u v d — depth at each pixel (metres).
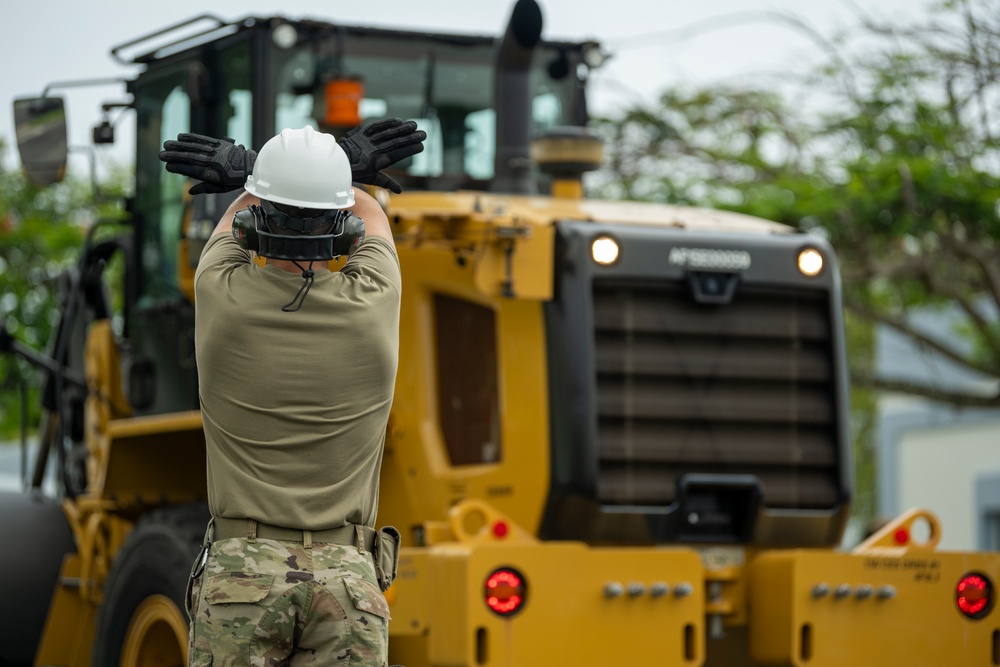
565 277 14.18
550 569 13.17
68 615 17.34
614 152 30.44
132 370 17.02
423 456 14.73
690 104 29.91
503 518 13.81
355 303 8.62
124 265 17.58
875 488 46.97
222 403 8.55
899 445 44.41
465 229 14.22
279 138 8.79
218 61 16.47
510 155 16.38
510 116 16.36
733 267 14.67
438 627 13.12
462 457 14.69
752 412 14.73
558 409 14.09
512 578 13.07
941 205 26.19
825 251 15.08
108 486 16.30
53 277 19.81
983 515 41.22
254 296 8.55
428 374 14.79
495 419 14.48
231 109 16.23
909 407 43.88
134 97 17.56
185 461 16.14
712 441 14.58
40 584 17.56
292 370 8.48
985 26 25.61
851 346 44.47
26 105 16.72
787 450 14.84
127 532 17.02
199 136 9.14
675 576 13.62
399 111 16.81
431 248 14.76
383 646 8.45
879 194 26.25
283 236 8.54
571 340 14.09
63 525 17.94
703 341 14.65
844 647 13.99
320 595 8.33
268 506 8.44
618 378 14.34
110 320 18.14
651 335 14.48
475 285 14.40
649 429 14.40
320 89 16.09
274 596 8.27
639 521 14.18
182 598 14.43
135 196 17.62
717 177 29.64
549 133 16.22
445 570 13.11
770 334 14.88
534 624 13.07
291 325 8.52
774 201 27.14
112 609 15.58
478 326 14.64
